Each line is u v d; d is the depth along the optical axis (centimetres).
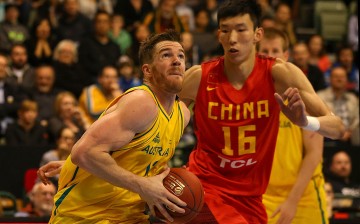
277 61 621
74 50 1454
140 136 532
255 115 619
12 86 1273
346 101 1298
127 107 520
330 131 582
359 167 1156
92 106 1232
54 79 1334
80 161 516
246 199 634
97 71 1396
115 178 518
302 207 754
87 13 1686
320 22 1775
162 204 530
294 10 1861
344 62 1541
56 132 1167
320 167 764
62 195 555
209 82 628
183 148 1095
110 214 551
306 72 1359
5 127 1219
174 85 539
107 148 518
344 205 1004
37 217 801
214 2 1775
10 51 1402
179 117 564
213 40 1556
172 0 1527
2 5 1625
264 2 1728
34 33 1470
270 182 745
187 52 1414
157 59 542
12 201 1016
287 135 735
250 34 612
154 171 557
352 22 1714
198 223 630
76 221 552
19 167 1111
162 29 1527
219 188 631
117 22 1542
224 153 625
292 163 738
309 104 599
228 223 623
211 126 627
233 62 613
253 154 624
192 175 554
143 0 1683
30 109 1165
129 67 1325
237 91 621
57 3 1599
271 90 619
